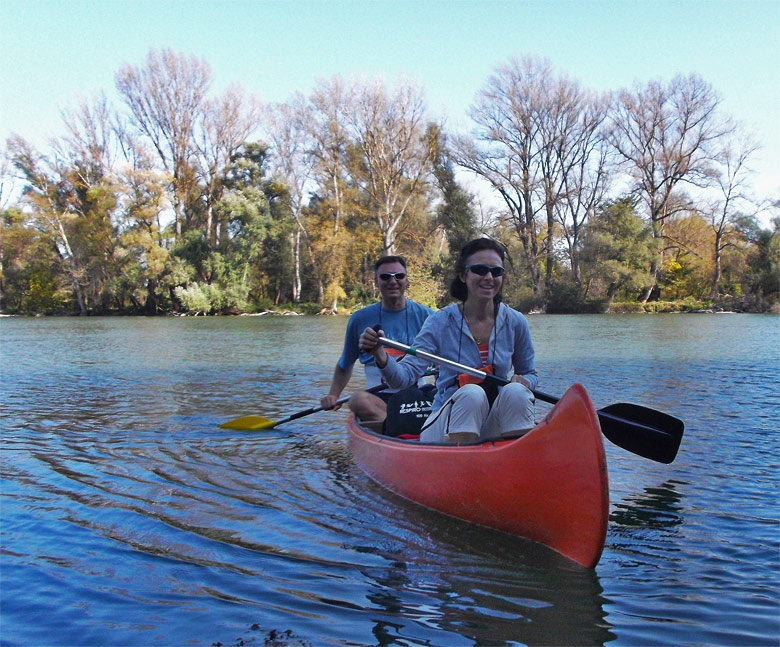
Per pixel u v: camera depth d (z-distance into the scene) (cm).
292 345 1549
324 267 3875
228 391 812
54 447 515
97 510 365
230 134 3859
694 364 1031
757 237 3634
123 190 3538
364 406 534
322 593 268
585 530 291
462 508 347
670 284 3919
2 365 1125
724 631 237
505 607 256
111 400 743
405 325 552
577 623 243
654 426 419
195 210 3931
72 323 2855
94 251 3659
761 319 2705
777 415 613
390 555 304
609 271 3506
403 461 392
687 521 345
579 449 292
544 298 3650
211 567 291
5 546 314
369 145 3569
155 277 3594
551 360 1105
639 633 236
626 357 1151
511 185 3625
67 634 238
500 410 351
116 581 278
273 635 237
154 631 240
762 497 382
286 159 3919
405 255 3662
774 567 288
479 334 373
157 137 3794
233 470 451
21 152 3691
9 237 3784
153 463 468
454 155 3538
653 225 3681
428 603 259
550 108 3550
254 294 4266
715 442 512
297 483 420
